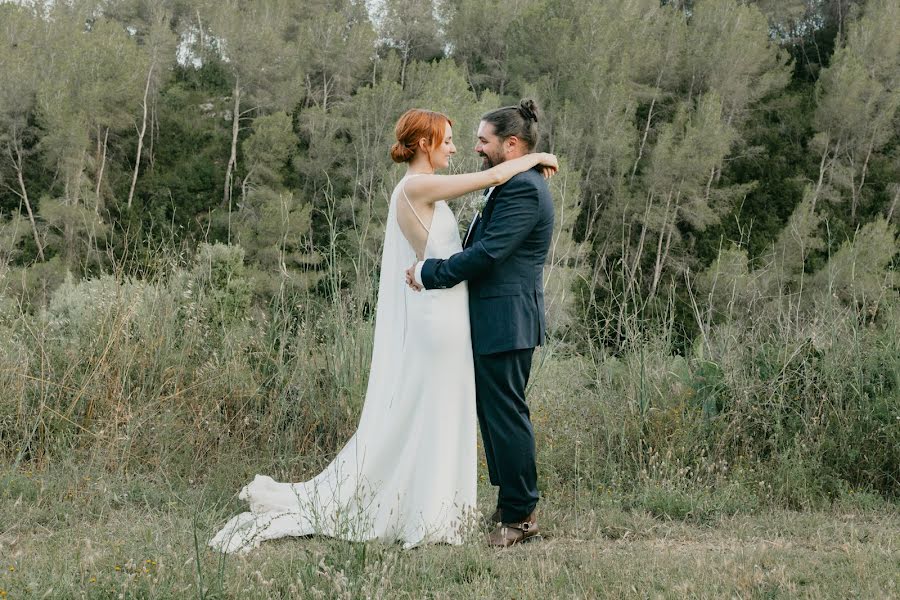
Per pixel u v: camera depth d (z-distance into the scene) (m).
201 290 5.14
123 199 38.69
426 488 3.39
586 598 2.67
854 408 4.61
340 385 4.69
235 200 35.81
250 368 4.88
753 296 5.52
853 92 37.62
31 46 37.38
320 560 2.80
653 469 4.19
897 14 40.47
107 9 52.97
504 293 3.30
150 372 4.62
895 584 2.82
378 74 44.19
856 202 37.84
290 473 4.30
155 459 4.21
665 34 40.94
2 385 4.41
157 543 2.97
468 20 45.56
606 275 5.83
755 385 4.78
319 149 33.34
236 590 2.59
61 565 2.80
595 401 4.86
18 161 34.16
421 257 3.45
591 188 32.62
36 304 5.39
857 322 5.01
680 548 3.42
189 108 47.59
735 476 4.26
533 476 3.40
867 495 4.07
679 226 34.72
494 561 3.06
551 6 38.88
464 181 3.27
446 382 3.39
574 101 33.62
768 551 3.24
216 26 41.75
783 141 41.56
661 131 37.62
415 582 2.75
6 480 3.79
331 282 5.08
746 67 39.78
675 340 5.36
